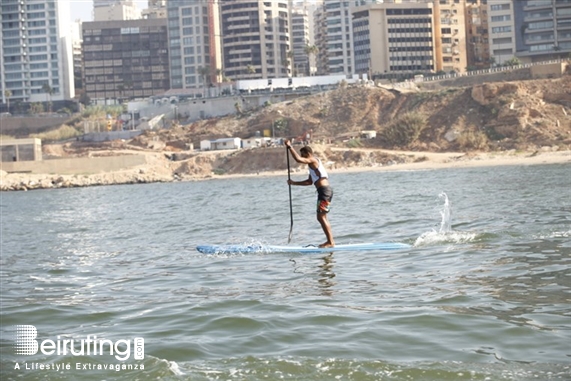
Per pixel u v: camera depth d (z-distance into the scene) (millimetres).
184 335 15359
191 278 22797
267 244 29688
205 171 160625
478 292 17828
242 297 19000
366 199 60562
